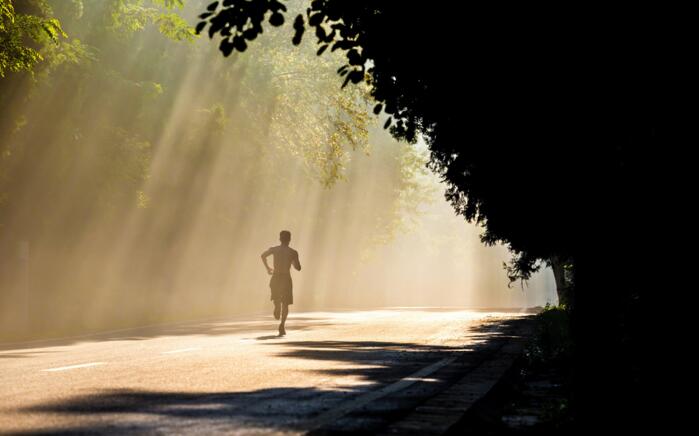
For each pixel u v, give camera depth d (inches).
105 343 1085.1
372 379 660.1
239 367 738.2
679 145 473.4
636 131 492.7
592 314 514.9
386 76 673.6
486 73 566.6
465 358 856.9
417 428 419.2
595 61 493.7
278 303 1248.2
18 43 1291.8
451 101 633.0
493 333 1339.8
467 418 465.7
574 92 511.2
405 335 1280.8
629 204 507.5
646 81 477.1
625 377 505.7
